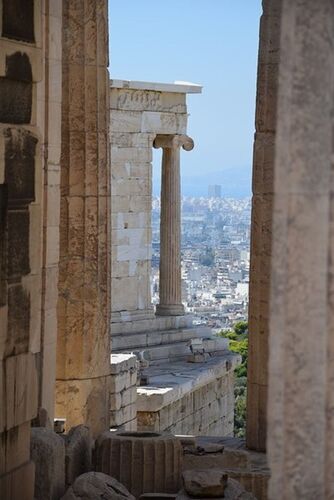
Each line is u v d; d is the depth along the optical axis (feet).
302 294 35.42
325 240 35.32
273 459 35.58
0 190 50.96
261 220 76.69
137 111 164.14
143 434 67.72
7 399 52.03
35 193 53.57
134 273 163.53
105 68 80.23
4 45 51.26
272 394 35.50
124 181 163.53
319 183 35.24
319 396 35.58
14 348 52.44
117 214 162.61
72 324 79.87
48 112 71.20
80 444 64.34
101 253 80.38
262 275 76.79
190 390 138.82
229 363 154.10
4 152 51.26
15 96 52.34
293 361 35.50
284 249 35.32
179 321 164.96
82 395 80.02
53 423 71.97
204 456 67.92
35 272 53.78
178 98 167.94
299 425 35.58
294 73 35.22
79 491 57.72
